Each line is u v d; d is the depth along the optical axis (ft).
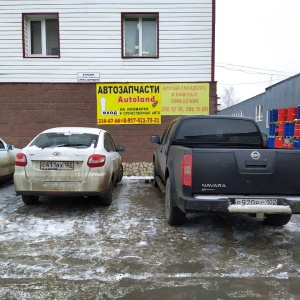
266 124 74.33
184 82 32.89
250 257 13.06
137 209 20.12
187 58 33.58
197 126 18.24
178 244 14.37
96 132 21.21
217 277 11.31
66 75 33.65
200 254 13.30
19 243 14.25
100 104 32.89
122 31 33.58
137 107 32.91
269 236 15.65
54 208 20.16
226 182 13.53
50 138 20.15
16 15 33.37
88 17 33.40
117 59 33.60
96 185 18.20
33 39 35.29
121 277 11.25
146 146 33.14
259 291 10.39
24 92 32.86
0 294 10.08
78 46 33.53
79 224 16.97
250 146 18.30
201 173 13.55
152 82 32.89
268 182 13.57
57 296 10.01
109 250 13.57
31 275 11.34
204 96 32.94
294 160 13.66
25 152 18.20
